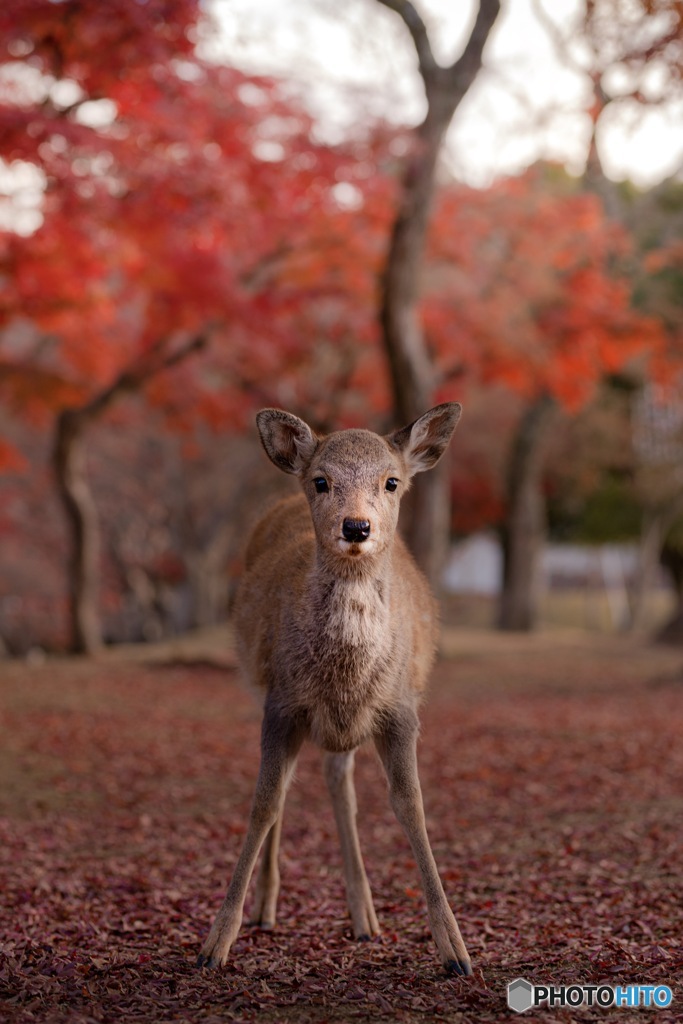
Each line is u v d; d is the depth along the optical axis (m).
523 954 5.12
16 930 5.55
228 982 4.59
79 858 7.44
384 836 8.10
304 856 7.57
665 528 33.03
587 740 11.49
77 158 11.92
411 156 16.58
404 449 5.23
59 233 13.16
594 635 32.31
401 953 5.26
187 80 12.05
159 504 33.81
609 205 25.19
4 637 34.44
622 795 8.73
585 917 5.79
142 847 7.81
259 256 19.64
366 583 4.85
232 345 22.73
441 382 23.36
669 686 16.53
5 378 19.98
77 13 10.58
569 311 21.92
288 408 24.80
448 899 6.38
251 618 5.65
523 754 10.95
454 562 50.47
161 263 17.30
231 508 32.44
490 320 21.61
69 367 21.88
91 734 12.17
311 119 15.20
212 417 24.89
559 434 32.84
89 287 15.34
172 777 10.17
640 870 6.66
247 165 14.13
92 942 5.38
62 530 32.81
